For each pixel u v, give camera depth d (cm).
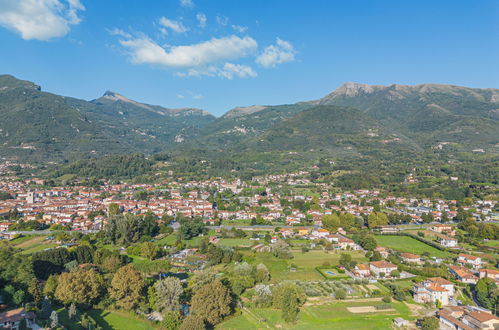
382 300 15125
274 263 19762
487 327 12481
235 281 15825
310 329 12594
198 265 19200
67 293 12712
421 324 12950
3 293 12038
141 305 13612
